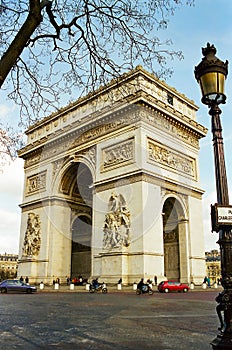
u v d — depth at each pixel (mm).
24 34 9875
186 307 29547
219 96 11875
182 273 63656
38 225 74125
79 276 73000
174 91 65062
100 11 14203
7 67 9352
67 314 24656
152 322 20641
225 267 10539
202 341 14828
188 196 66188
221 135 11938
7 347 13742
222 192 11172
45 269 70000
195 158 67438
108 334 16641
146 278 51562
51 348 13539
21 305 32156
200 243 66875
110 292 51688
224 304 10219
